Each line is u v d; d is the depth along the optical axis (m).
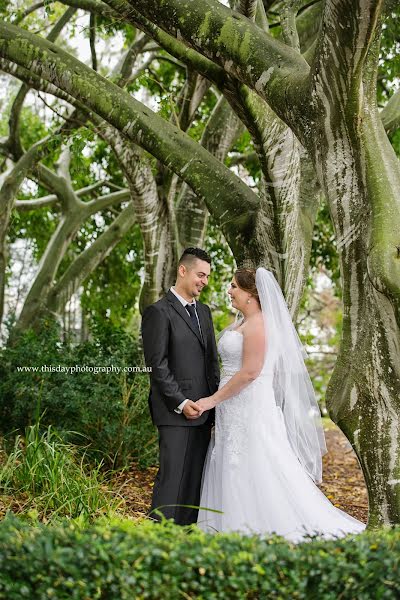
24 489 5.75
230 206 5.83
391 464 4.38
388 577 2.93
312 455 5.09
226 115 8.51
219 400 4.88
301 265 5.96
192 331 5.11
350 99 4.12
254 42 4.50
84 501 5.36
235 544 3.06
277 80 4.44
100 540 3.00
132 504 6.29
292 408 5.01
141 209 7.69
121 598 2.88
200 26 4.54
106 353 8.52
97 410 7.64
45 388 7.92
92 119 7.35
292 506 4.65
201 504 5.00
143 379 8.17
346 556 3.04
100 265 14.30
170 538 3.11
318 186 6.50
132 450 7.89
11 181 10.62
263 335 4.90
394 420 4.38
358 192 4.34
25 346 8.49
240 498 4.71
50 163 14.58
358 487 8.54
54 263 12.08
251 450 4.76
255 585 2.88
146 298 8.66
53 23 11.67
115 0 5.56
